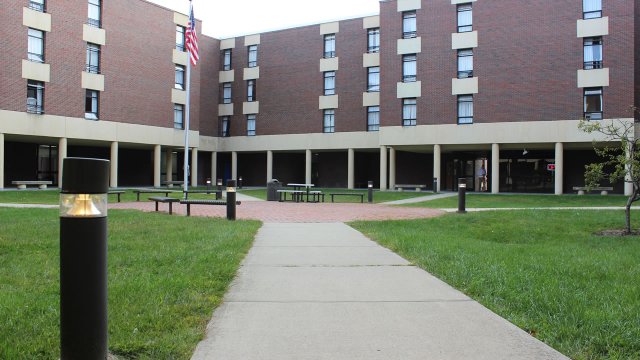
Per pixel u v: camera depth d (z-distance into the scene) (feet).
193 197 85.25
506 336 14.11
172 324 14.79
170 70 126.72
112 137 113.50
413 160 132.46
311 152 143.13
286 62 137.69
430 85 108.17
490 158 121.39
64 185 10.66
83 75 108.06
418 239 34.30
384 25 112.47
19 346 12.79
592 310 16.53
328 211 59.47
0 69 94.53
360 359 12.39
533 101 99.55
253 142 142.10
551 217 50.44
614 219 48.62
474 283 20.17
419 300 18.11
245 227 40.11
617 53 93.76
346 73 129.39
